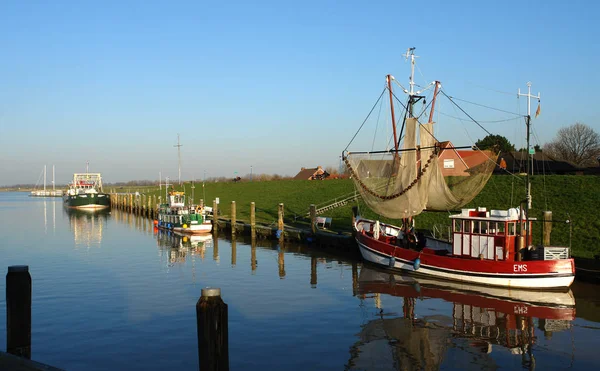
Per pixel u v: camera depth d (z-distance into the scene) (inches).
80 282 1294.3
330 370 685.9
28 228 2923.2
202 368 426.6
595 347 775.1
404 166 1462.8
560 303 1035.3
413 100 1547.7
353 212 1820.9
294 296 1119.0
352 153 1593.3
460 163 1584.6
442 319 929.5
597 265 1185.4
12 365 492.4
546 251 1136.8
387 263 1441.9
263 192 3863.2
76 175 5713.6
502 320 917.8
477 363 711.1
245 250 1903.3
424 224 1974.7
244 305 1038.4
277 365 703.1
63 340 818.8
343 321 917.8
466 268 1214.9
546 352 754.8
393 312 979.3
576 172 2844.5
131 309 1016.2
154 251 1908.2
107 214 4269.2
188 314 976.3
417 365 705.0
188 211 2662.4
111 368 697.6
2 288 1198.9
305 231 2044.8
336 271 1430.9
